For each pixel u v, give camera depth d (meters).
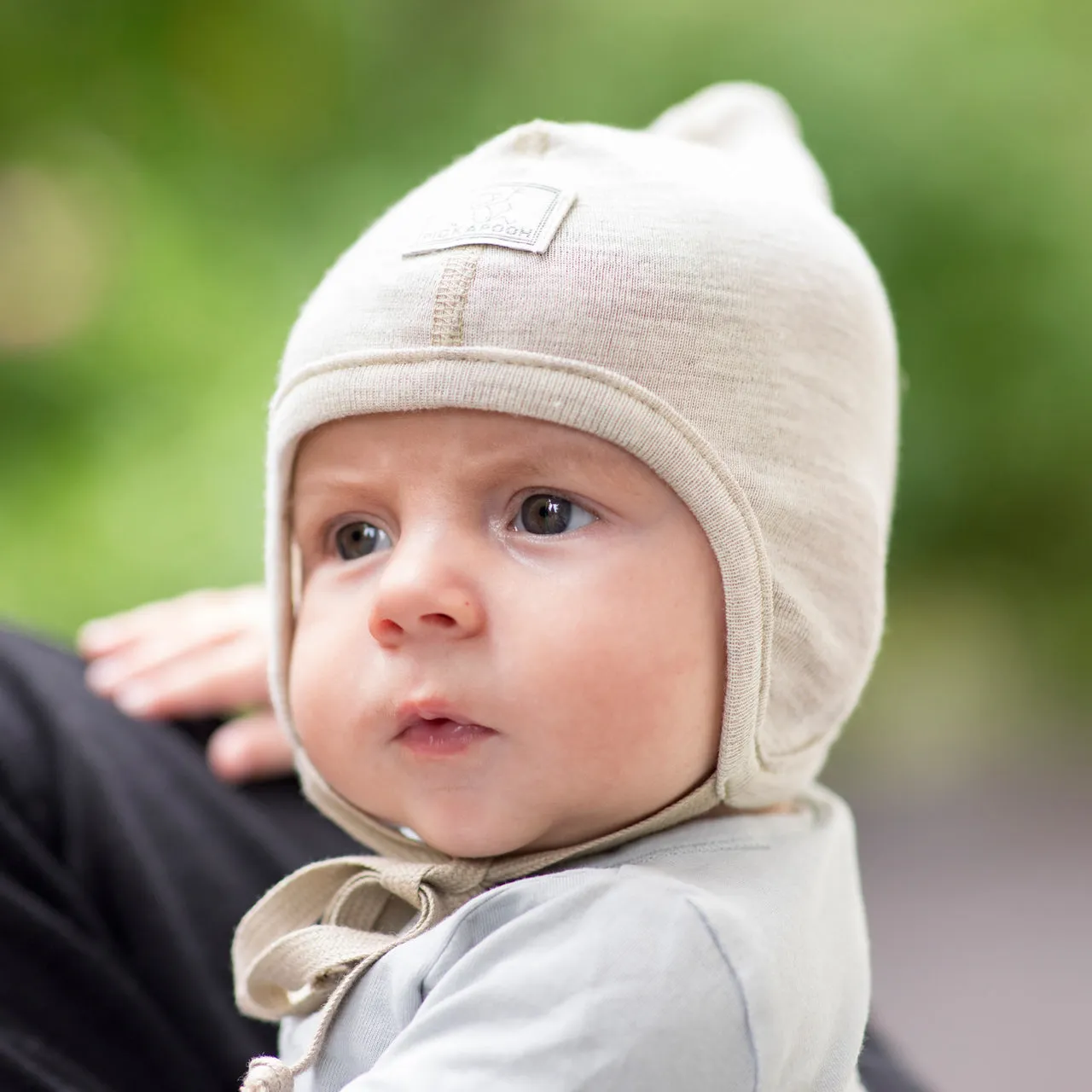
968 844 4.23
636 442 1.16
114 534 3.73
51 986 1.34
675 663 1.17
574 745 1.16
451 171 1.35
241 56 5.05
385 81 5.28
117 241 4.34
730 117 1.69
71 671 1.71
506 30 5.37
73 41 4.79
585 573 1.16
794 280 1.28
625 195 1.25
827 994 1.16
